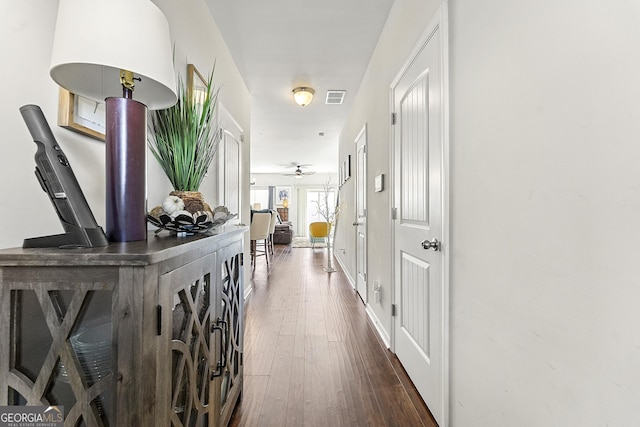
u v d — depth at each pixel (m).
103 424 0.72
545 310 0.91
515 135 1.03
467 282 1.34
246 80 3.73
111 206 0.98
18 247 0.86
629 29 0.67
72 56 0.88
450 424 1.48
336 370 2.10
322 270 5.64
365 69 3.48
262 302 3.64
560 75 0.85
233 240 1.59
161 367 0.80
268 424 1.57
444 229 1.50
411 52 1.96
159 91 1.27
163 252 0.78
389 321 2.47
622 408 0.69
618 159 0.70
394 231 2.37
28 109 0.82
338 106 4.69
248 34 2.77
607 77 0.72
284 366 2.15
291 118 5.27
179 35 1.87
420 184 1.84
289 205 12.68
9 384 0.71
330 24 2.65
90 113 1.16
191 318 1.00
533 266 0.95
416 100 1.91
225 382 1.48
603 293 0.74
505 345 1.09
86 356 0.73
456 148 1.42
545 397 0.91
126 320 0.72
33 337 0.73
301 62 3.30
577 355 0.81
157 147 1.52
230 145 3.09
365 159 3.57
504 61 1.08
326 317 3.14
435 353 1.61
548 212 0.89
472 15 1.28
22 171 0.90
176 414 0.92
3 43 0.84
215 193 2.58
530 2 0.95
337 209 6.75
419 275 1.84
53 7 1.01
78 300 0.72
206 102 1.64
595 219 0.75
